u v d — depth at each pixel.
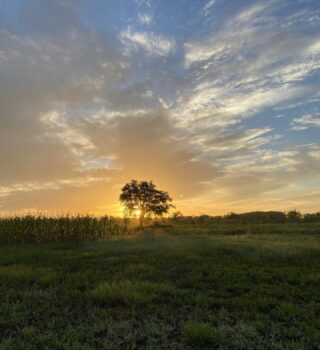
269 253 15.12
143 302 7.71
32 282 10.29
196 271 11.30
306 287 9.02
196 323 6.16
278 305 7.57
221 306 7.52
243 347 5.41
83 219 27.66
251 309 7.17
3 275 10.74
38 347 5.46
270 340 5.66
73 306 7.70
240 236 26.11
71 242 23.95
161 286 8.87
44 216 26.53
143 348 5.48
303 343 5.46
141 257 15.01
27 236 25.27
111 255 16.11
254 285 9.27
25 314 6.96
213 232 33.50
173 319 6.70
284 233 30.27
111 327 6.16
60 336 5.89
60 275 10.79
